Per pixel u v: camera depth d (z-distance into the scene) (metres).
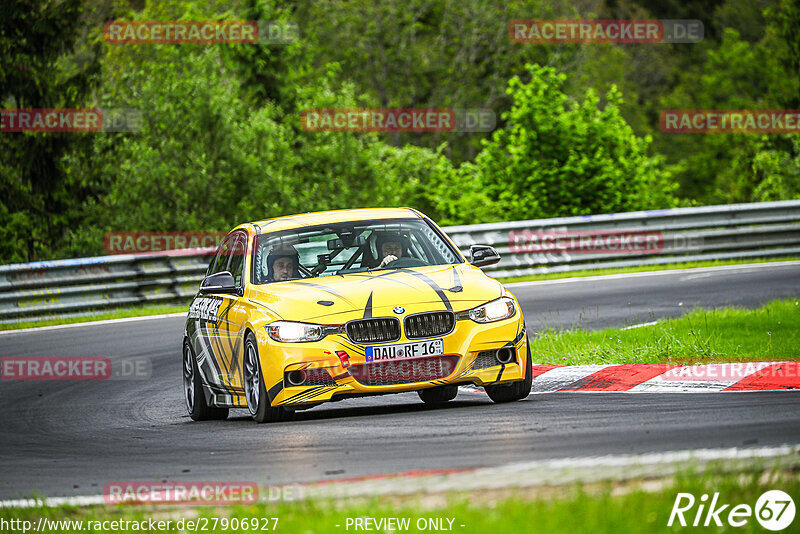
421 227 35.50
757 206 80.44
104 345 55.22
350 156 129.50
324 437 27.50
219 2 165.00
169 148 116.81
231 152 118.94
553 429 25.81
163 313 67.94
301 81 161.50
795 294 57.00
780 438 22.52
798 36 177.38
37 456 29.23
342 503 18.16
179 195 116.12
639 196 109.19
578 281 72.19
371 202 128.25
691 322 44.03
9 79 120.56
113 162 121.25
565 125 107.88
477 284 31.86
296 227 35.25
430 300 30.70
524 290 69.25
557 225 77.69
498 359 30.92
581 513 15.99
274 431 29.50
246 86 149.75
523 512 16.30
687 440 22.97
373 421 29.73
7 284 66.94
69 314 68.81
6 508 21.17
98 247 115.06
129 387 43.41
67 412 38.28
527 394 32.06
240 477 22.98
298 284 32.69
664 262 79.12
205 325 35.94
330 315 30.34
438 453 23.66
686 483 17.38
